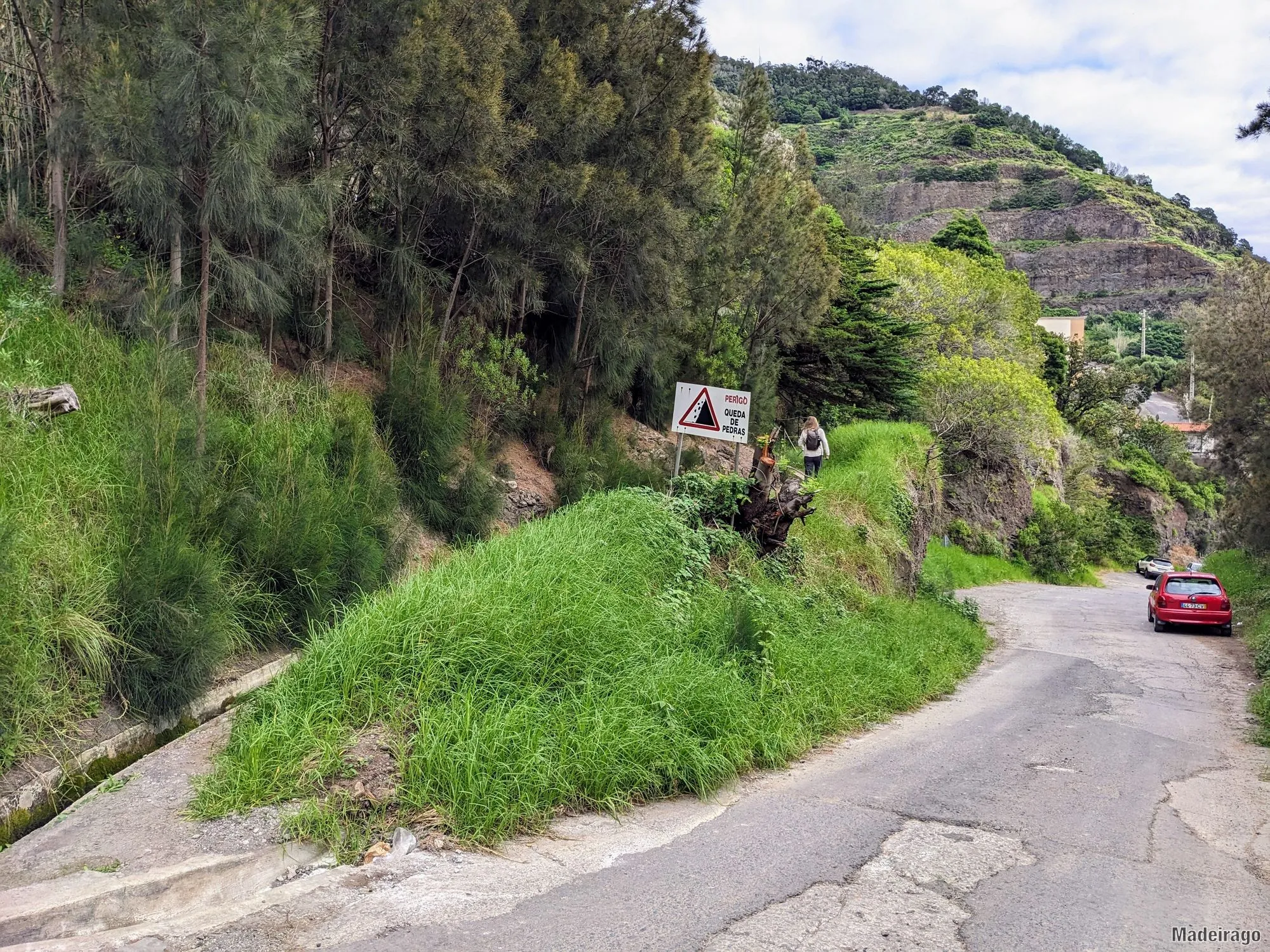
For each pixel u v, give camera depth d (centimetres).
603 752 616
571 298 1538
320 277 1160
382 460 1034
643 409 1852
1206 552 7756
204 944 398
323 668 624
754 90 1980
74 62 937
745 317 2002
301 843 489
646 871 493
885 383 2856
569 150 1356
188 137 861
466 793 536
